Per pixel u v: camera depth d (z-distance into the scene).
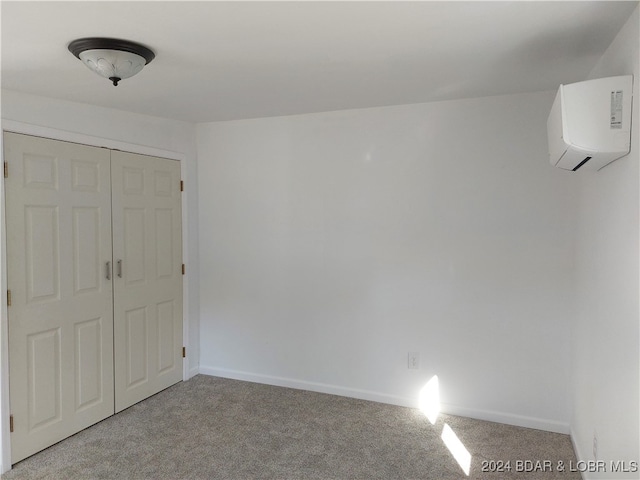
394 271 3.35
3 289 2.50
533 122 2.92
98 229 3.10
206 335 4.05
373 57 2.16
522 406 3.04
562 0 1.56
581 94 1.72
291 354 3.74
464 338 3.17
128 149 3.32
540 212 2.93
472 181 3.09
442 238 3.20
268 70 2.35
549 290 2.94
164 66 2.25
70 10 1.60
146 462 2.63
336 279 3.54
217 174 3.91
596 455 2.17
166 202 3.68
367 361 3.48
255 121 3.73
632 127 1.64
